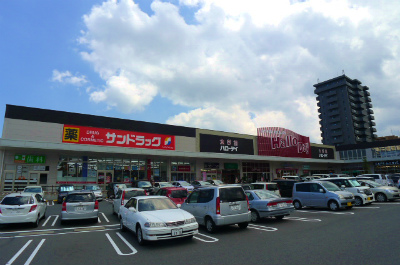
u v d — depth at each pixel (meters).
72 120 23.58
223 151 33.75
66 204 10.56
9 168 21.08
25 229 10.03
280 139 41.16
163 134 28.91
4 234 9.15
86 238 8.36
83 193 11.15
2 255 6.52
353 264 5.08
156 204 8.44
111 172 25.94
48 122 22.39
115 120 26.03
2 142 18.97
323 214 12.04
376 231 7.94
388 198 16.27
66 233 9.21
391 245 6.30
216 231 8.95
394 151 48.06
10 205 9.91
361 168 51.94
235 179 34.31
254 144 37.78
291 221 10.52
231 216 8.59
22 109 21.48
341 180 15.96
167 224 7.00
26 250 6.99
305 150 45.16
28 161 21.80
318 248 6.32
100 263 5.76
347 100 94.69
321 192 13.40
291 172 42.34
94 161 25.14
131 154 26.19
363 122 96.75
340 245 6.50
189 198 10.15
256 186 16.02
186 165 30.80
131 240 7.98
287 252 6.09
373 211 12.29
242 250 6.44
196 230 7.44
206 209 8.88
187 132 31.02
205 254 6.21
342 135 94.19
